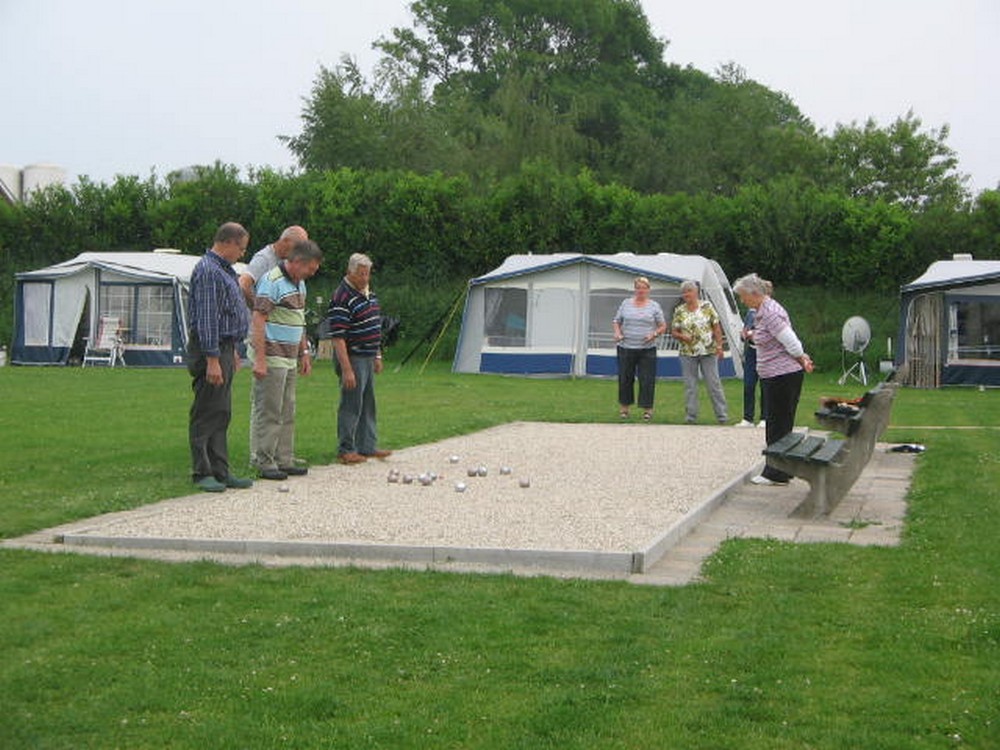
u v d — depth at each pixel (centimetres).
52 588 678
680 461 1238
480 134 5475
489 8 7238
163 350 3253
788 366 1098
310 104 5125
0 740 466
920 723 487
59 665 548
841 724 486
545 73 6850
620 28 7481
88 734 473
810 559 770
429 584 689
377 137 5081
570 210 3838
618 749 461
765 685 529
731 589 687
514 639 588
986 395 2548
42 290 3319
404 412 1842
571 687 525
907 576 723
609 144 6562
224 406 1009
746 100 5681
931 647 582
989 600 668
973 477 1128
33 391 2206
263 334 1055
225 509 902
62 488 1014
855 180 5178
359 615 624
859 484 1121
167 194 4219
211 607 640
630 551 738
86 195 4203
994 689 524
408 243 3912
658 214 3800
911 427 1684
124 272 3253
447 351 3634
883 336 3456
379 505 924
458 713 495
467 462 1210
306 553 764
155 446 1322
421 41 7294
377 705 504
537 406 2016
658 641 588
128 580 696
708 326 1727
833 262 3672
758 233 3706
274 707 499
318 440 1388
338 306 1159
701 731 478
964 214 3644
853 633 605
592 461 1230
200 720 488
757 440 1459
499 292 3011
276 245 1107
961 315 2897
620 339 1819
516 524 841
